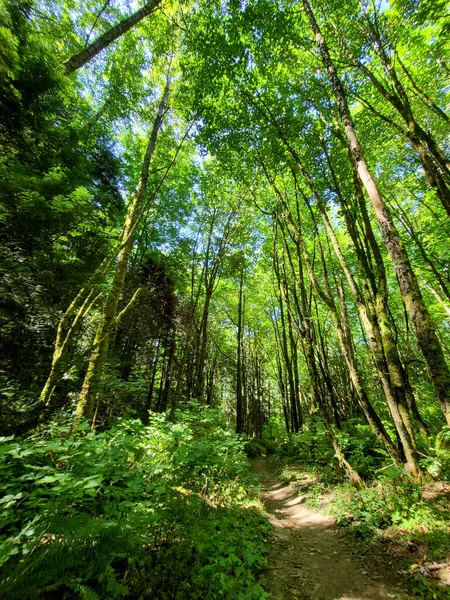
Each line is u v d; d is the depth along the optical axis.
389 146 9.16
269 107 7.71
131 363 10.54
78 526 2.04
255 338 23.83
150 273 14.28
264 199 11.53
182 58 8.24
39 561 1.74
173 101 8.62
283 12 6.13
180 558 2.80
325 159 7.81
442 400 3.25
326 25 6.38
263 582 2.97
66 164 7.03
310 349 7.14
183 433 4.70
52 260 5.79
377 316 5.36
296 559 3.75
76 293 6.56
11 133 5.06
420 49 6.78
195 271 17.31
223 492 5.37
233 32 6.59
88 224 6.29
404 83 7.54
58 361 4.86
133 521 2.45
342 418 15.52
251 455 13.54
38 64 4.57
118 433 3.38
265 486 8.54
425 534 3.43
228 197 15.06
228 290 19.78
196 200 15.84
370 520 4.25
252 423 25.52
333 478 6.71
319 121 7.60
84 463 2.75
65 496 2.39
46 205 4.80
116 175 11.16
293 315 7.86
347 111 4.68
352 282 6.07
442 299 12.30
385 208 3.97
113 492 2.78
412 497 4.17
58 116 6.71
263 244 15.81
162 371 14.47
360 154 4.30
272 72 7.30
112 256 6.82
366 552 3.67
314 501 5.93
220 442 5.72
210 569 2.71
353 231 6.46
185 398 12.93
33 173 5.71
